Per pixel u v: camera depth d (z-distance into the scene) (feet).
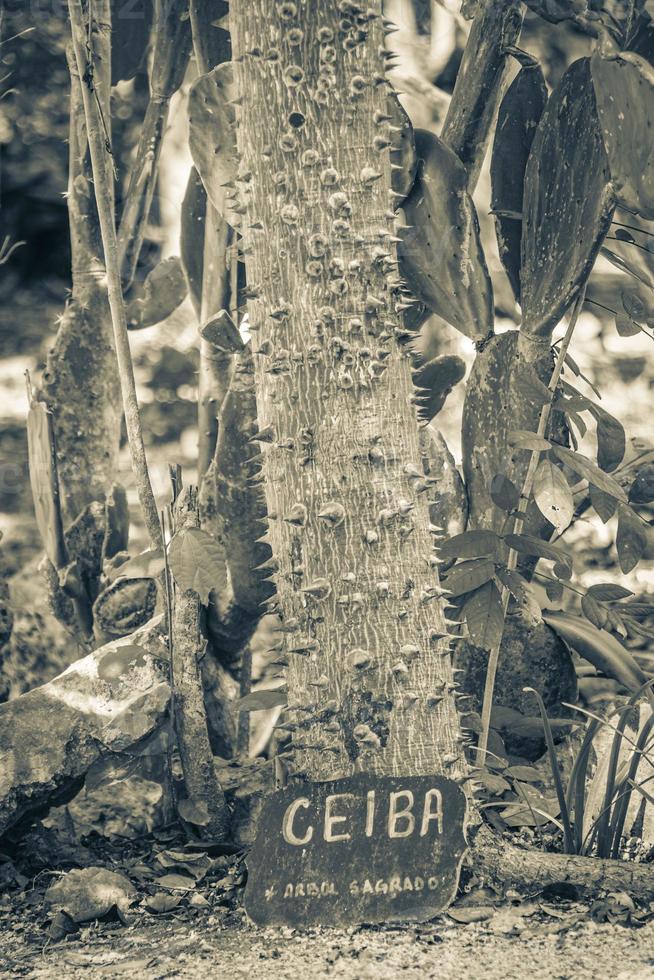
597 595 15.02
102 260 16.10
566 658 15.46
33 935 13.75
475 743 15.14
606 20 14.38
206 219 15.74
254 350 14.03
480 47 15.12
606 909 13.57
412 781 13.75
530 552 14.37
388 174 13.96
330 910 13.61
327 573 13.76
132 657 14.57
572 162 14.43
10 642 16.43
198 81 14.87
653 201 13.78
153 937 13.61
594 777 14.49
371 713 13.74
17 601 18.12
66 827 14.71
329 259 13.76
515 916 13.58
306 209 13.76
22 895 14.21
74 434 16.11
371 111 13.85
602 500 14.70
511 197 15.25
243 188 13.96
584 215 14.33
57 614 16.11
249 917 13.65
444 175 14.92
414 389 14.07
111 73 16.07
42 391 16.07
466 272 14.98
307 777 13.85
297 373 13.79
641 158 13.74
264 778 15.03
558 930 13.42
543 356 14.87
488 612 14.38
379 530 13.78
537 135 14.70
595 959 13.08
